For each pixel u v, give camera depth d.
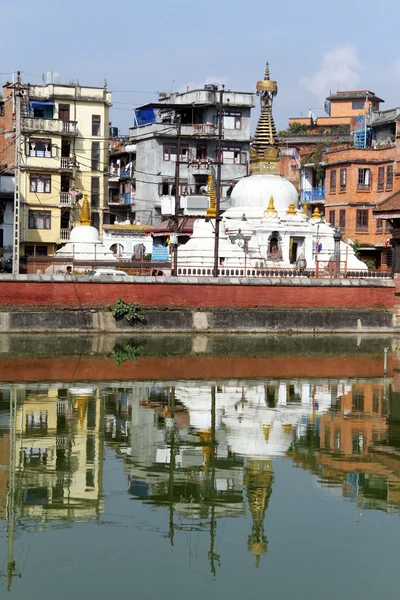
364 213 71.62
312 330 51.66
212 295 50.16
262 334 50.06
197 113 83.31
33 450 22.22
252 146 70.00
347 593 14.41
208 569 15.16
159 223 76.19
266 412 27.23
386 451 22.67
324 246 62.97
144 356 39.19
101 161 76.44
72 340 44.16
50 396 29.00
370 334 51.94
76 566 15.24
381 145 71.44
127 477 20.16
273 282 51.19
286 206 65.31
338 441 23.61
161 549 16.11
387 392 31.09
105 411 26.94
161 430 24.59
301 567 15.35
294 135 97.44
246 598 14.20
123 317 48.34
